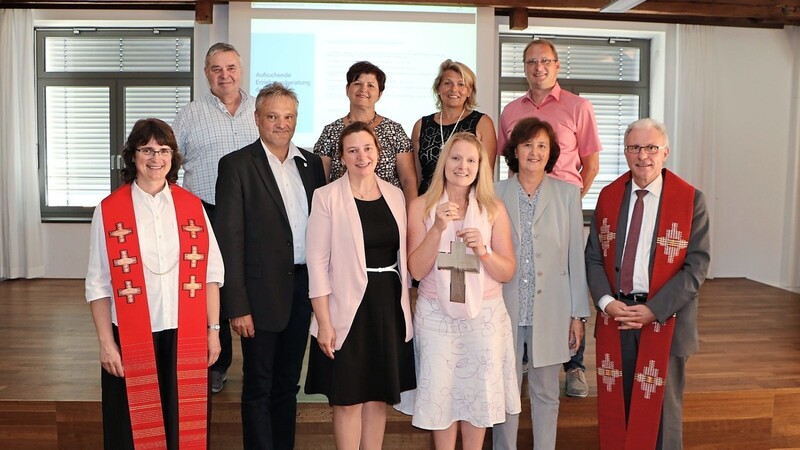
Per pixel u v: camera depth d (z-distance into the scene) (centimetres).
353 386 259
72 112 726
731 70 738
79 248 716
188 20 688
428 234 256
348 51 662
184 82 720
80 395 336
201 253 253
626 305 277
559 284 284
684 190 276
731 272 755
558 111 358
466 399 265
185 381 249
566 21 704
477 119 334
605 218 288
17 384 353
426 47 666
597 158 362
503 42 730
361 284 258
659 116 741
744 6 689
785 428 356
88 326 487
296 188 290
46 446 329
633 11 677
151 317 245
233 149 333
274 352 283
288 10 655
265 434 279
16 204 690
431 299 267
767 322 519
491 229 268
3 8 682
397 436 337
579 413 341
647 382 276
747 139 747
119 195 245
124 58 722
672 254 272
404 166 321
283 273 279
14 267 691
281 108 274
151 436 245
